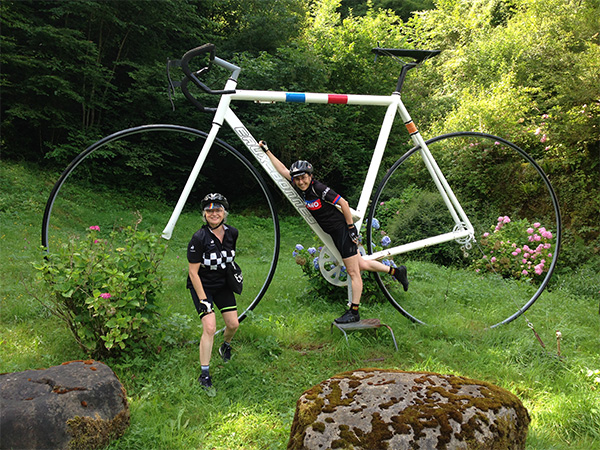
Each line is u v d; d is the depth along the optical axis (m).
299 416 1.89
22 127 11.49
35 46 10.71
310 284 4.70
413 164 9.33
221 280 2.93
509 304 4.55
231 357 3.14
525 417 1.99
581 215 6.69
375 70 13.02
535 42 11.52
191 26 13.36
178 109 12.13
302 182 3.26
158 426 2.30
